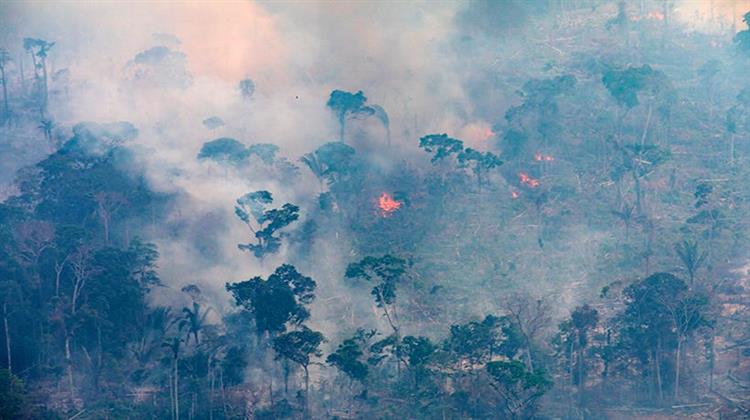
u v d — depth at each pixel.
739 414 192.00
